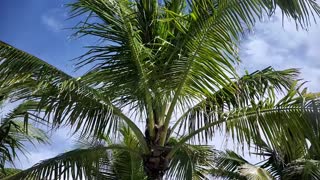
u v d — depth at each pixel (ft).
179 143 27.63
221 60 24.79
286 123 25.84
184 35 24.99
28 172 26.73
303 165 50.55
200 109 28.55
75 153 27.27
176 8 28.71
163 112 27.50
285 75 28.02
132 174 37.70
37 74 25.39
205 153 30.01
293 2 22.80
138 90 26.08
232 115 27.35
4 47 25.55
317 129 24.82
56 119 25.73
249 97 27.09
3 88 26.20
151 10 27.86
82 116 26.05
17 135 38.58
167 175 29.12
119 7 25.63
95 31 25.76
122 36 25.53
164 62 25.62
